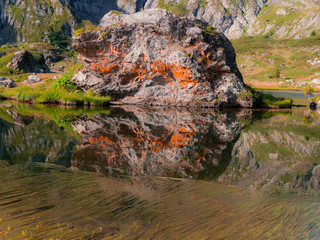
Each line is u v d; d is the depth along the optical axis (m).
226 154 8.12
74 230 3.38
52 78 33.00
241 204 4.36
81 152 7.80
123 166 6.45
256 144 9.67
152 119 16.28
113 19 27.00
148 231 3.43
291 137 11.09
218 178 5.74
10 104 23.84
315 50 123.56
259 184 5.43
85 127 12.66
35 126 12.43
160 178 5.55
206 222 3.71
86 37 26.06
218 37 26.95
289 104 26.41
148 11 26.45
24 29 163.00
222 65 26.06
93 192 4.63
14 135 10.10
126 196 4.50
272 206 4.34
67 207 4.01
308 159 7.69
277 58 116.06
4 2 172.62
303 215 4.05
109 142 9.44
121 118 16.36
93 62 27.06
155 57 25.59
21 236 3.21
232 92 25.67
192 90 25.16
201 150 8.60
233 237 3.38
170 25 25.56
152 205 4.18
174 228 3.52
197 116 18.27
